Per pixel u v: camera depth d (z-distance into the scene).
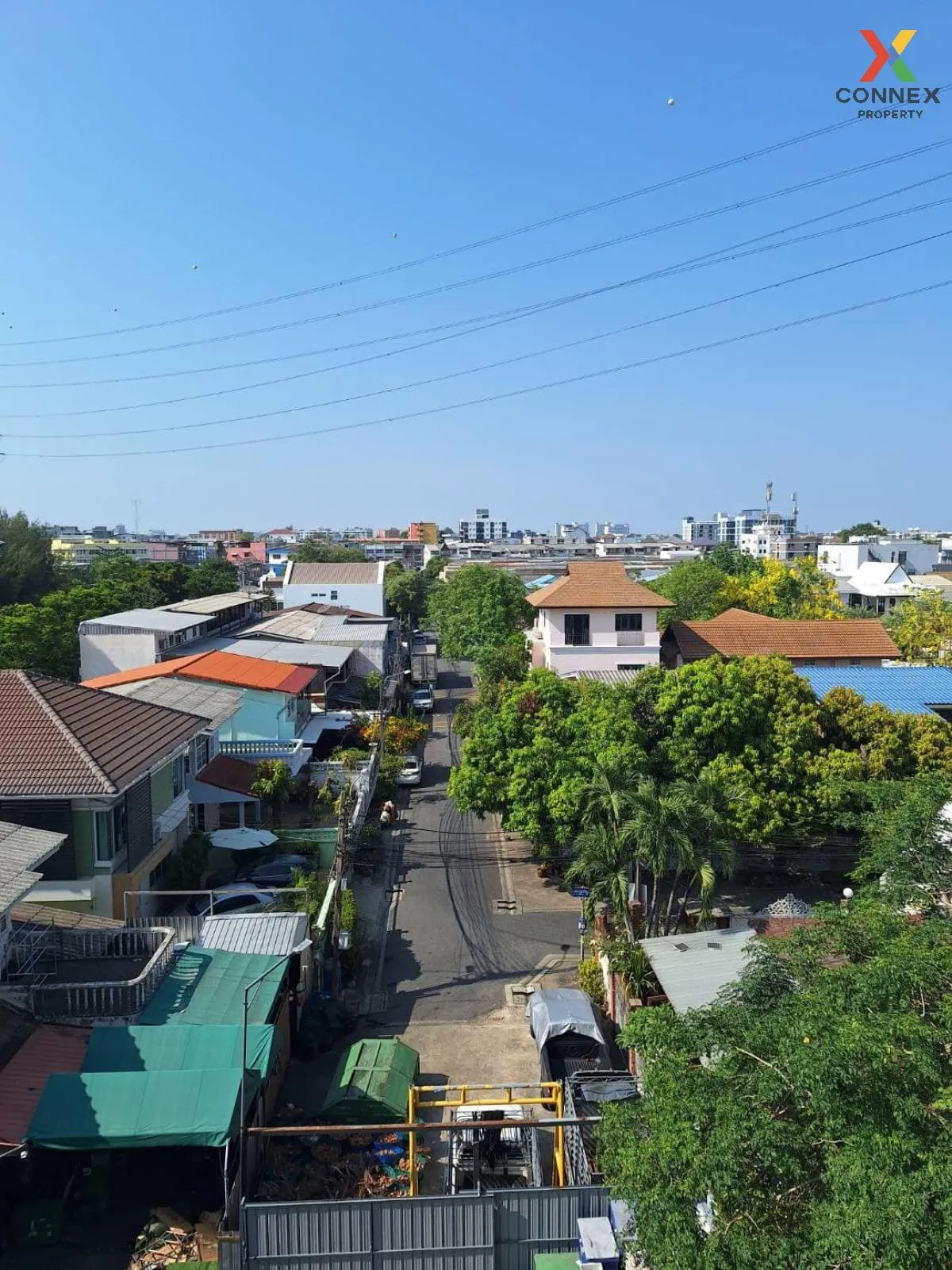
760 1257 8.87
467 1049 21.77
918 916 16.45
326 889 27.72
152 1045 16.66
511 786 30.45
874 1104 8.97
